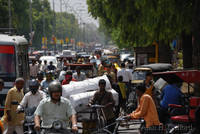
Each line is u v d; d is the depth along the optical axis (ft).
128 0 57.36
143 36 59.72
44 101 29.58
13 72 63.00
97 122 45.62
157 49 100.32
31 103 41.06
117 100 52.11
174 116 39.40
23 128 44.04
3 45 63.52
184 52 87.30
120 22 58.65
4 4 298.76
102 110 45.83
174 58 109.70
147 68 72.28
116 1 58.18
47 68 123.34
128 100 64.18
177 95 43.93
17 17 364.99
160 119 44.68
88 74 87.20
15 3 363.76
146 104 35.68
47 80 61.52
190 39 85.56
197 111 32.35
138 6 54.90
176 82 44.19
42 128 28.73
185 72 38.63
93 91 49.14
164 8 53.93
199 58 46.32
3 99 62.18
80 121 46.39
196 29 46.50
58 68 135.13
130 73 76.23
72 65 90.74
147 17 55.06
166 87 44.70
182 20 54.65
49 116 29.63
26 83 73.41
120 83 59.41
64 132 28.48
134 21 57.72
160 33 55.98
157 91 55.31
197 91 38.27
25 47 76.64
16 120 43.34
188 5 55.93
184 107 40.24
